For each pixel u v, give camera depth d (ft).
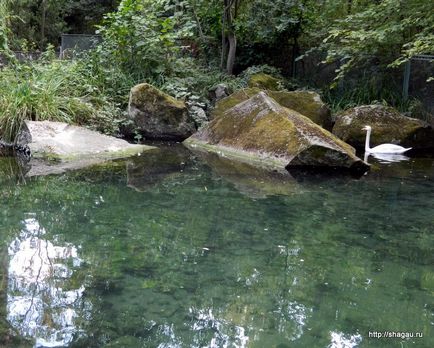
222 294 8.29
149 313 7.49
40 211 12.50
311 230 11.96
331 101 33.24
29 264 9.07
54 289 8.11
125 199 14.06
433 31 25.75
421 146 27.43
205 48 37.40
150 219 12.26
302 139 20.03
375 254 10.52
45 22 52.65
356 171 19.84
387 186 17.20
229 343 6.75
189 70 31.12
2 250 9.66
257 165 20.07
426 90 30.86
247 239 11.08
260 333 7.06
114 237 10.82
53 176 16.60
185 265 9.44
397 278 9.29
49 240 10.39
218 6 35.27
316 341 6.95
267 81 31.76
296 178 18.02
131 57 29.35
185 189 15.56
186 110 26.07
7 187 14.88
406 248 10.96
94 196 14.24
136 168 18.53
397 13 26.43
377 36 25.27
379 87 32.73
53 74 25.62
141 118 25.18
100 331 6.90
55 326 6.97
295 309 7.88
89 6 56.59
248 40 37.32
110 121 24.57
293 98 27.89
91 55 28.96
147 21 28.60
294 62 36.96
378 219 13.11
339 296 8.43
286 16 35.06
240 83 31.78
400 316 7.79
